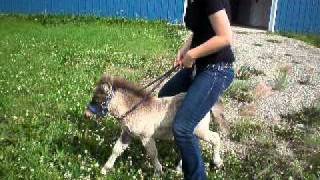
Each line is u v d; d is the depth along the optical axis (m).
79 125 3.03
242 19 9.24
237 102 4.04
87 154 2.62
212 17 2.00
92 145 2.74
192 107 2.12
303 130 3.49
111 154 2.52
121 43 6.04
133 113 2.36
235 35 7.48
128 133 2.43
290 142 3.26
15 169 2.42
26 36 6.21
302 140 3.26
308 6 8.33
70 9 8.52
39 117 3.15
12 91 3.67
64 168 2.47
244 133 3.28
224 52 2.13
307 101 4.26
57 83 3.98
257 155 2.95
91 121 3.05
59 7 8.49
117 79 2.36
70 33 6.57
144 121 2.36
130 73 4.58
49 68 4.53
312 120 3.72
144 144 2.40
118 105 2.35
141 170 2.51
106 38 6.31
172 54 5.57
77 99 3.53
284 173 2.74
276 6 8.26
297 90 4.57
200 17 2.09
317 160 2.93
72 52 5.33
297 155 3.04
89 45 5.79
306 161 2.95
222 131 3.23
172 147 2.78
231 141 3.17
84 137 2.82
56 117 3.18
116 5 8.52
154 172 2.49
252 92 4.30
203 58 2.14
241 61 5.57
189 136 2.15
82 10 8.52
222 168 2.67
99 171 2.46
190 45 2.25
